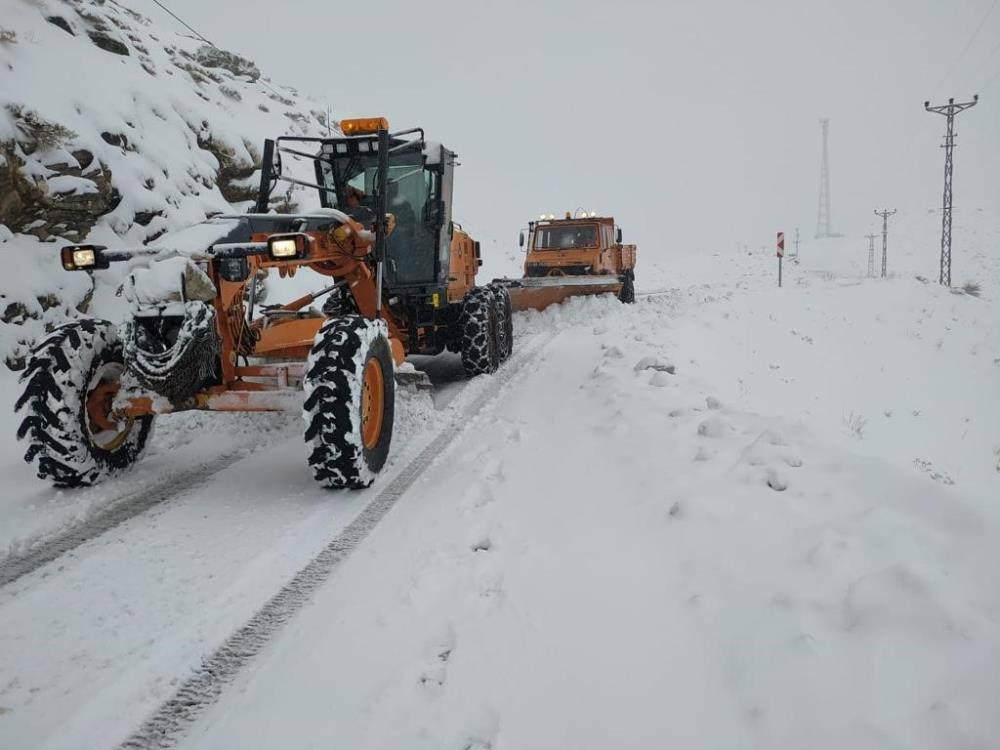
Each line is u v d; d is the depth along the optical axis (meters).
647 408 5.15
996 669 1.87
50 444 3.67
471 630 2.47
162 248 3.75
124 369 4.12
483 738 1.95
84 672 2.30
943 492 2.89
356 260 5.20
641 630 2.42
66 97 8.08
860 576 2.43
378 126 5.45
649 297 17.22
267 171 5.60
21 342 6.21
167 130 10.09
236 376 4.07
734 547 2.85
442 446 4.91
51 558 3.12
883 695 1.87
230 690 2.22
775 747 1.80
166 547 3.25
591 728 1.97
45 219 7.07
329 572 2.99
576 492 3.80
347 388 3.62
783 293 19.23
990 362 16.38
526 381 7.28
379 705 2.09
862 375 13.05
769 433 3.91
